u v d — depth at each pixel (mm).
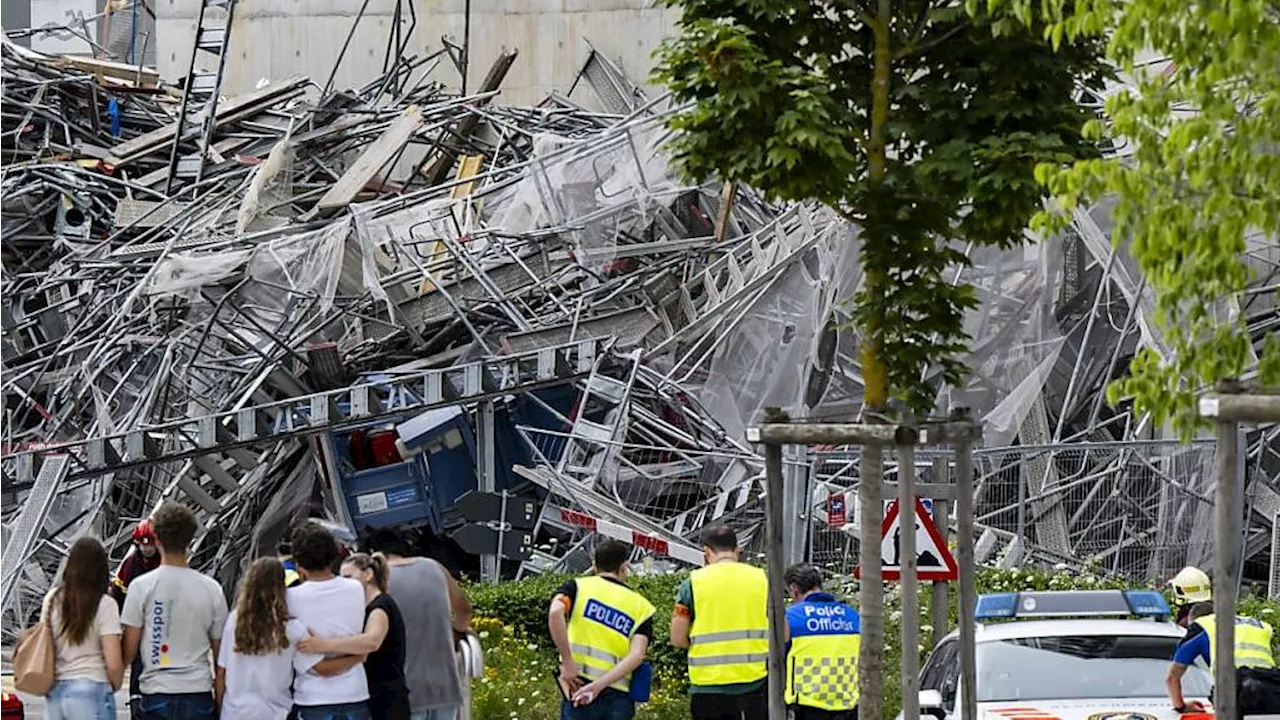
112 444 79500
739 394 88312
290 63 154875
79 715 37750
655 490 87125
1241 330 28469
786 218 92125
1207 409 27078
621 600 43219
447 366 91125
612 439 83750
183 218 112125
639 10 145875
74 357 96250
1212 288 27781
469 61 149500
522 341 90438
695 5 33875
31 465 78312
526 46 148125
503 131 121188
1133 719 39062
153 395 87750
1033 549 76125
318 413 80000
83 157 128500
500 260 95312
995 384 84688
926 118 33625
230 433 80000
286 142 113750
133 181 124625
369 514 84812
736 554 44344
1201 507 75125
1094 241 82750
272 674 37750
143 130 137375
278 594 37875
